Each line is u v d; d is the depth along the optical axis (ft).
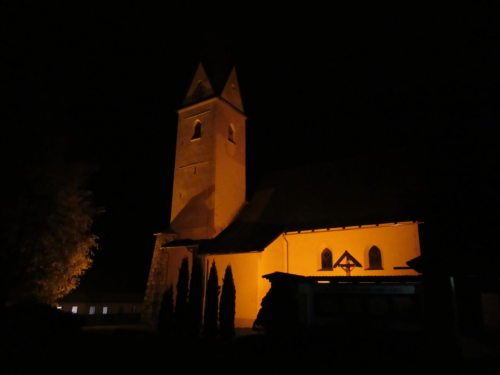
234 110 113.80
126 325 90.68
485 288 60.29
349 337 50.01
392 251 75.41
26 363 42.39
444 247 67.46
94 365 43.09
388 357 44.96
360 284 58.70
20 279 69.56
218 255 89.04
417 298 55.01
